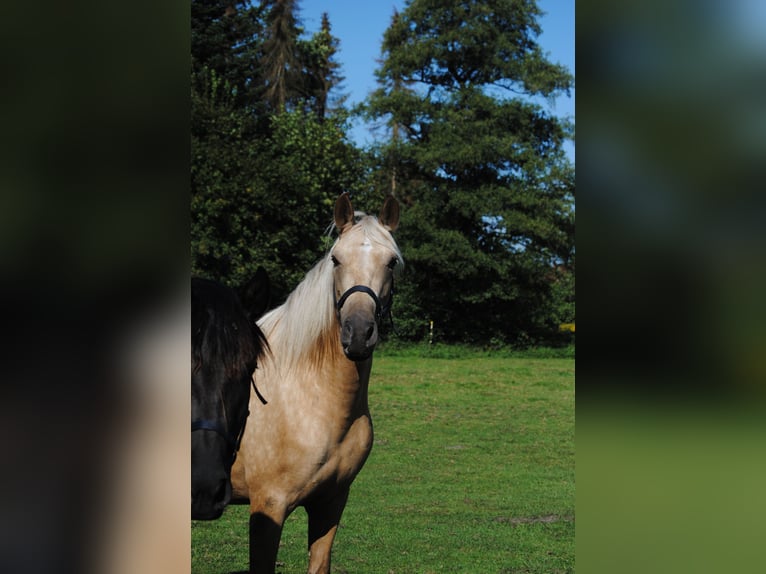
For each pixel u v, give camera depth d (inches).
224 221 1001.5
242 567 211.2
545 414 560.4
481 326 1279.5
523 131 1307.8
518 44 1353.3
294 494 157.2
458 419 532.7
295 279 1054.4
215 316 120.8
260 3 1555.1
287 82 1588.3
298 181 1039.0
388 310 162.2
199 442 111.5
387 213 173.2
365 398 163.8
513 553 229.6
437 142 1267.2
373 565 217.6
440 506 292.5
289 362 161.0
